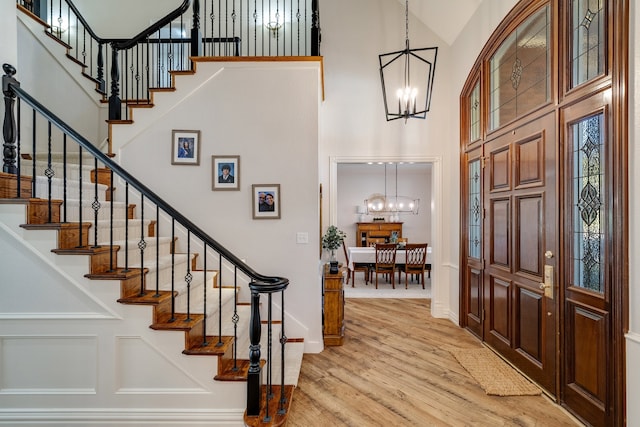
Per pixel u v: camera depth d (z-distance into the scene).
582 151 2.24
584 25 2.22
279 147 3.35
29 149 3.31
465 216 3.98
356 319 4.39
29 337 2.16
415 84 4.49
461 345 3.49
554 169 2.45
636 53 1.82
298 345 3.15
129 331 2.18
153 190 3.34
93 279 2.16
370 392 2.56
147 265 2.56
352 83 4.53
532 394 2.53
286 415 2.10
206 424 2.18
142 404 2.19
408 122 4.48
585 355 2.16
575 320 2.25
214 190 3.35
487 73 3.48
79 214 2.33
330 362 3.09
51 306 2.16
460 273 4.05
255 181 3.35
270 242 3.36
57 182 2.58
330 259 3.72
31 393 2.16
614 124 1.93
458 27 4.10
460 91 4.11
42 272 2.15
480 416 2.26
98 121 4.18
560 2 2.41
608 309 1.97
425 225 9.31
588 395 2.13
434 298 4.48
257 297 2.11
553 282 2.46
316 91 3.33
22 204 2.14
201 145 3.35
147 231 3.20
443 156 4.45
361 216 9.34
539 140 2.63
